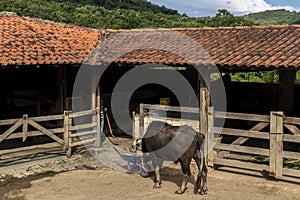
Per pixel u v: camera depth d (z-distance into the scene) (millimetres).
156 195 6840
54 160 9016
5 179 7668
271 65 7355
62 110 10953
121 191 7055
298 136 7109
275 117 7301
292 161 8297
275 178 7547
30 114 11508
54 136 8898
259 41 9391
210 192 6930
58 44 10500
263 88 13875
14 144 10398
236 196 6727
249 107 13578
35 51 9398
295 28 9930
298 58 7516
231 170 8102
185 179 6863
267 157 8836
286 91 12719
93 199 6652
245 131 7699
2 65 8000
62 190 7094
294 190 6953
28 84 11984
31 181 7586
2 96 11703
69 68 12133
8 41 9727
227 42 9773
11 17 12312
